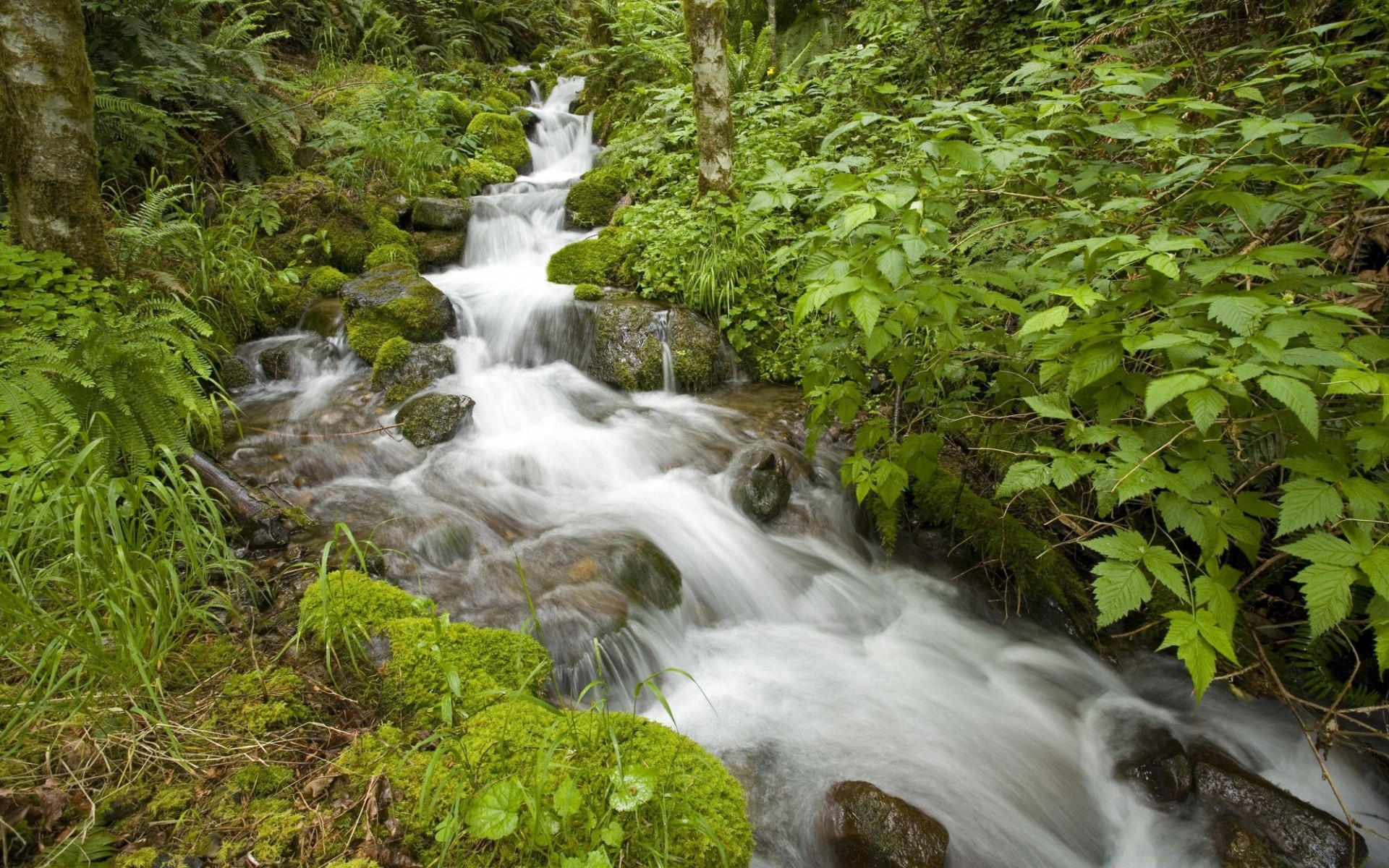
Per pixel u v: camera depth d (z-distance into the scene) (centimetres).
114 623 240
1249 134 197
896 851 226
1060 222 259
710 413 500
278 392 496
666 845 187
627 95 969
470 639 270
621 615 312
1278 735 299
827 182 298
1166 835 260
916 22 711
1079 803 274
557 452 446
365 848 192
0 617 236
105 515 261
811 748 281
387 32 1012
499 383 514
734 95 767
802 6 973
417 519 366
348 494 386
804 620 360
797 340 525
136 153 553
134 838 192
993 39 662
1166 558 177
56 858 180
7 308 367
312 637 271
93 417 297
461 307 592
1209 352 171
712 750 275
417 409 453
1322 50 291
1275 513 184
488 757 215
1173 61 416
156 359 328
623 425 485
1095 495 371
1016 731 302
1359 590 294
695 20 534
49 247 405
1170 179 229
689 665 322
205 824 198
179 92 611
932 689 321
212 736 226
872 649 345
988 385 349
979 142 239
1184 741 298
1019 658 346
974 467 416
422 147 766
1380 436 165
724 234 549
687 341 536
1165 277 201
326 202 661
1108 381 202
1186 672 331
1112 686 332
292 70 881
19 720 210
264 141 707
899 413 390
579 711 240
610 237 659
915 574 395
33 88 381
